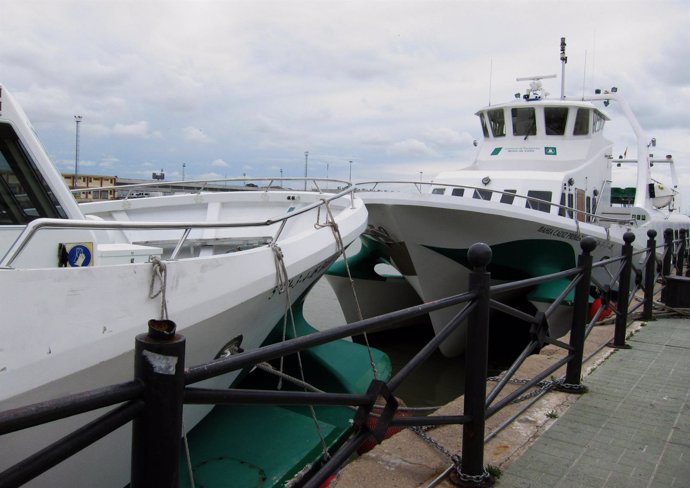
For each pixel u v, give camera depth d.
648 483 3.06
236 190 8.42
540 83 12.52
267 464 4.30
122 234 6.40
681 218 18.98
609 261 5.36
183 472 4.21
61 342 2.80
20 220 3.63
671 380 4.93
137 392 1.39
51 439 3.07
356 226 5.62
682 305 8.42
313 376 6.03
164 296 3.15
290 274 4.23
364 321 2.26
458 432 3.70
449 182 11.38
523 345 11.69
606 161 12.81
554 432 3.75
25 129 3.64
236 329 3.99
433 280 10.03
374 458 3.31
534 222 9.33
